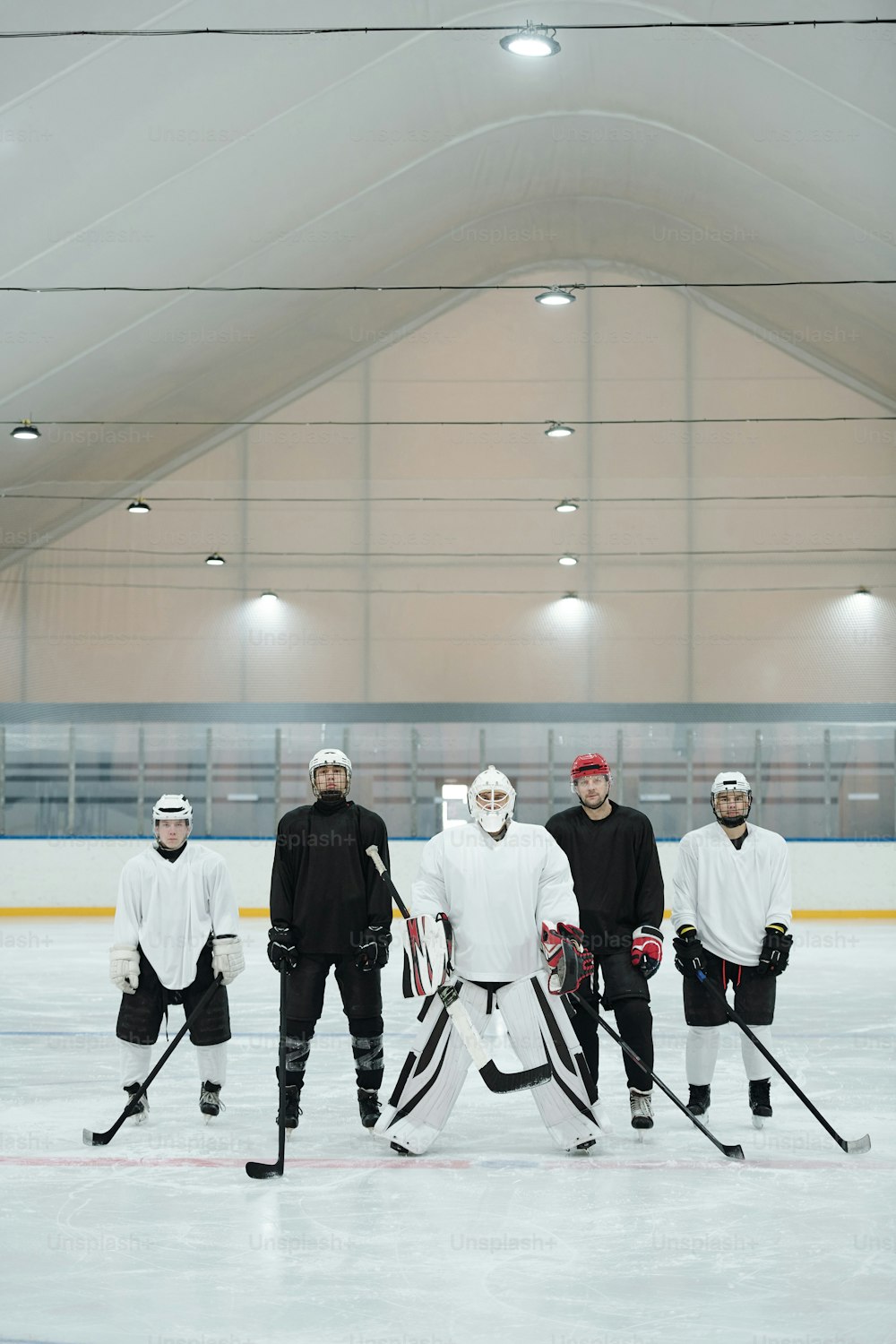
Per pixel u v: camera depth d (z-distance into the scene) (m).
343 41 10.72
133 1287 3.03
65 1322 2.81
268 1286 3.03
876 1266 3.17
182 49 10.02
